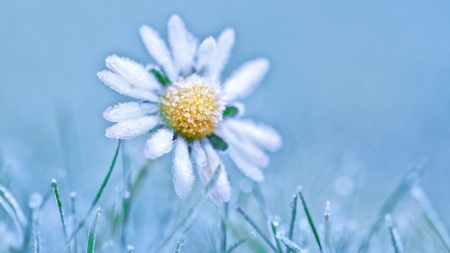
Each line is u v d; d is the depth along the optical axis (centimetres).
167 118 16
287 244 15
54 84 25
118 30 28
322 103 27
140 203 18
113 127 16
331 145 24
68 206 17
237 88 17
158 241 17
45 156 21
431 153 25
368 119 27
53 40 27
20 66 26
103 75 16
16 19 27
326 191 20
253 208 18
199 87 16
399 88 28
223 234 16
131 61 16
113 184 18
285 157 20
